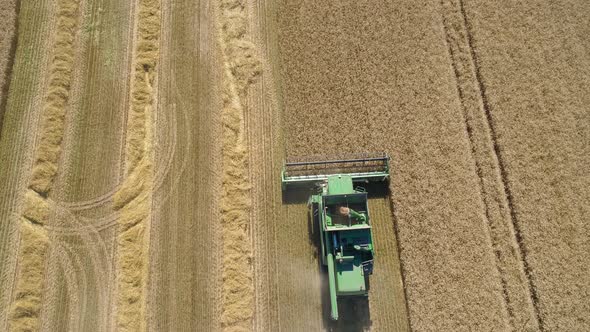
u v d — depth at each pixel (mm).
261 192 15516
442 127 16266
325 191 14555
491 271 14430
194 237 14883
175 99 16672
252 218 15211
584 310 13922
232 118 16359
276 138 16234
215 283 14398
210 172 15695
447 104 16609
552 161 15711
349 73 17078
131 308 13898
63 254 14492
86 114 16328
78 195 15258
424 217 15062
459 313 13938
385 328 14023
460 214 15102
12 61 16938
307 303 14281
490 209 15148
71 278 14227
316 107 16594
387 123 16328
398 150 15961
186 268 14516
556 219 14969
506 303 14117
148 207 15188
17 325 13406
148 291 14203
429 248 14680
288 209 15328
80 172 15570
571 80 16875
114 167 15688
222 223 15055
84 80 16844
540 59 17188
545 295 14062
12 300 13727
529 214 15016
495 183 15477
